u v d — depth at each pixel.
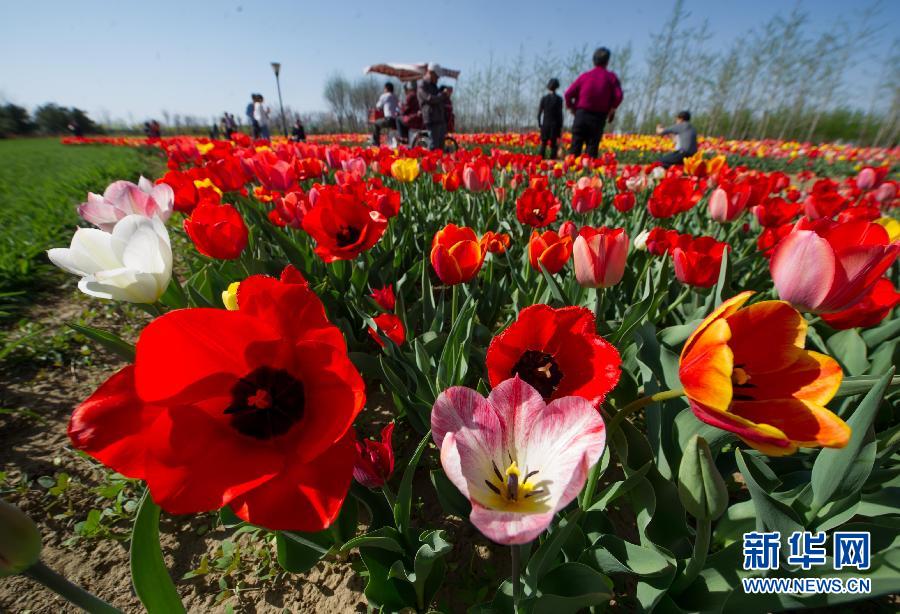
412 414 2.10
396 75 26.78
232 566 1.76
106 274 1.41
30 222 6.06
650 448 1.55
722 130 29.97
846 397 1.84
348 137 28.78
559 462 0.86
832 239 1.43
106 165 14.40
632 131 29.17
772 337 0.97
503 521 0.74
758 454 1.92
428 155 6.91
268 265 2.95
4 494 2.12
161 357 0.85
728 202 3.36
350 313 2.89
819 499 1.36
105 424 0.85
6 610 1.66
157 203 2.54
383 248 3.73
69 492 2.15
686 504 1.07
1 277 4.17
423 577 1.41
